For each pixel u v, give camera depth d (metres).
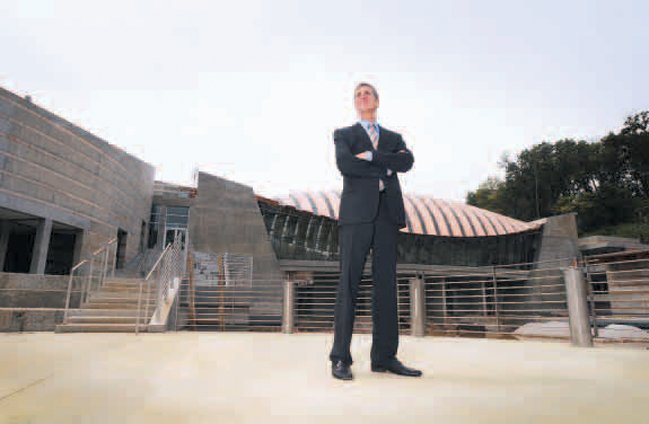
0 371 2.48
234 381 2.30
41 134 18.20
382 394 1.95
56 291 10.46
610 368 2.99
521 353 4.20
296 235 25.23
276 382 2.31
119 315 10.16
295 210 24.67
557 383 2.29
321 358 3.64
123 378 2.31
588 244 37.53
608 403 1.73
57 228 20.27
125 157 24.47
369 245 2.87
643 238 49.38
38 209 17.81
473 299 31.52
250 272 20.47
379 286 2.88
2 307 9.35
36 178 17.84
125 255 24.44
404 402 1.77
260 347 4.76
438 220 32.66
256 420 1.44
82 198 20.33
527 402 1.76
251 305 18.95
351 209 2.92
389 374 2.73
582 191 64.00
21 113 17.33
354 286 2.80
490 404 1.72
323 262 25.09
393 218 2.93
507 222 36.72
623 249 37.16
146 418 1.44
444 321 19.14
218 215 21.02
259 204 23.70
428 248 31.30
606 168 63.19
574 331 5.78
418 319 8.16
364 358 3.74
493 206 71.81
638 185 62.25
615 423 1.41
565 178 65.00
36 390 1.89
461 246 32.34
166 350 4.15
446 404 1.72
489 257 33.25
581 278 5.90
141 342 5.44
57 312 9.55
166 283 10.50
